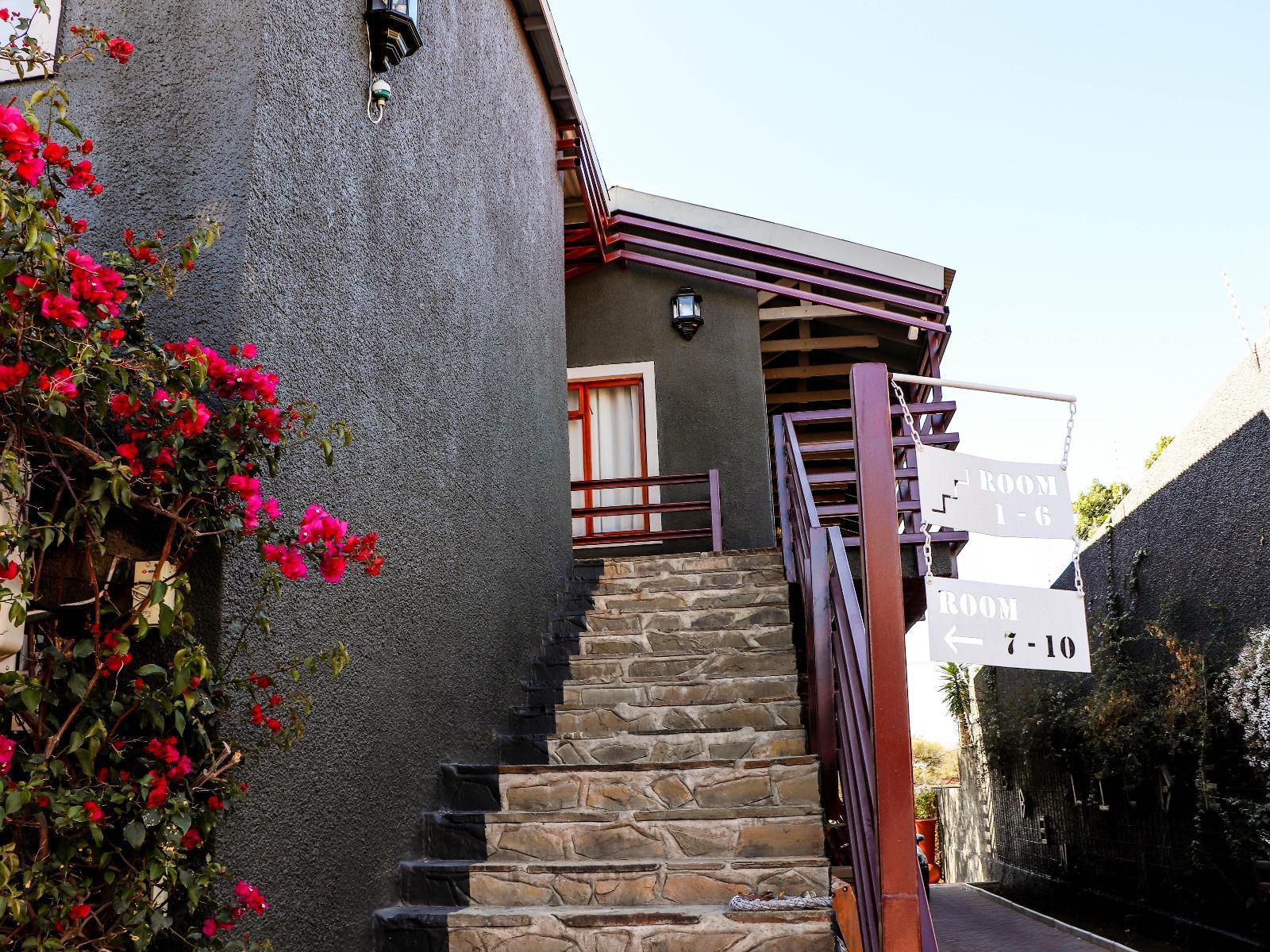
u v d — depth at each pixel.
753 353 8.73
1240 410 7.48
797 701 4.38
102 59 2.77
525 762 4.28
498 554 4.75
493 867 3.32
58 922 1.85
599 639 5.25
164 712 2.05
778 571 5.92
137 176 2.68
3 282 1.82
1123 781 8.69
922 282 8.48
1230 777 6.96
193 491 2.18
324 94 3.15
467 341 4.52
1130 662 9.17
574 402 8.87
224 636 2.39
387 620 3.41
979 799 15.50
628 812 3.53
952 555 7.18
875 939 2.75
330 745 2.93
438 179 4.27
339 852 2.94
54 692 1.97
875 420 2.58
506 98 5.54
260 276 2.67
